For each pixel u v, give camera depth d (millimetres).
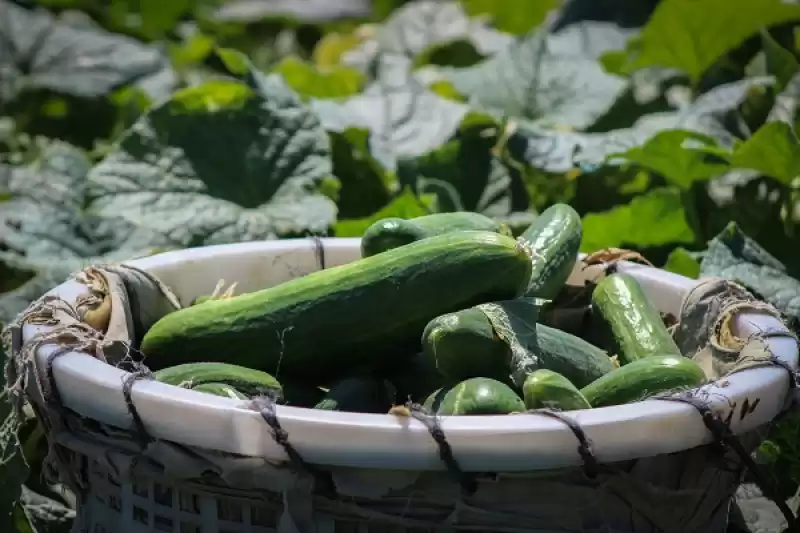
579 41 4406
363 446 1455
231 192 3102
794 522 1854
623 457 1499
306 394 1856
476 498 1494
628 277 2092
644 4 4723
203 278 2152
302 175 3117
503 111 3795
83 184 3408
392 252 1815
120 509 1681
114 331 1893
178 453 1531
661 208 2955
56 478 1835
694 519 1647
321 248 2230
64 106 4250
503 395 1598
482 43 4836
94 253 2920
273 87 3264
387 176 3398
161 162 3094
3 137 4133
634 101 3768
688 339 2053
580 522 1529
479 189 3373
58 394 1649
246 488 1523
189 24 6059
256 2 6383
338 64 4977
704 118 3316
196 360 1859
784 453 2279
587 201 3354
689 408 1529
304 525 1507
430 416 1464
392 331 1797
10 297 2727
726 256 2648
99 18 5633
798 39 3670
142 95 4074
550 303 2143
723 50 3707
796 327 2559
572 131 3635
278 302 1838
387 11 6500
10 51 4223
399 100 3635
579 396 1614
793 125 3254
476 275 1765
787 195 3006
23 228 2898
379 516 1503
